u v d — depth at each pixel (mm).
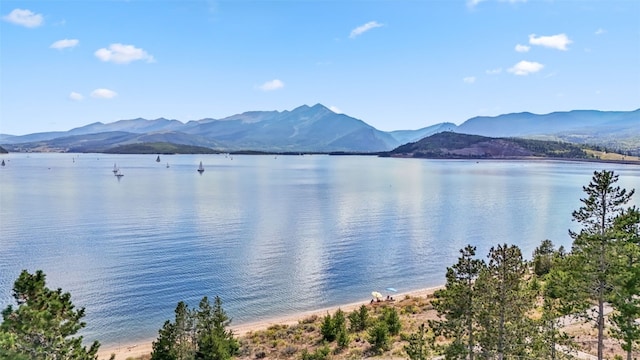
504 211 117062
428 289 55469
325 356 31094
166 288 52344
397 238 82750
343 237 82500
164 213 106625
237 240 78062
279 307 48344
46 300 18938
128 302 47594
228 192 157000
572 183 193750
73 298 48219
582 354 28297
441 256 70688
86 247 70312
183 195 146000
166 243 74562
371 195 151375
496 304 22094
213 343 27734
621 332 22516
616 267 22016
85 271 57500
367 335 35781
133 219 97438
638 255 21625
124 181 198375
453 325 22938
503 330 22031
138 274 57000
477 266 22797
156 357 27688
